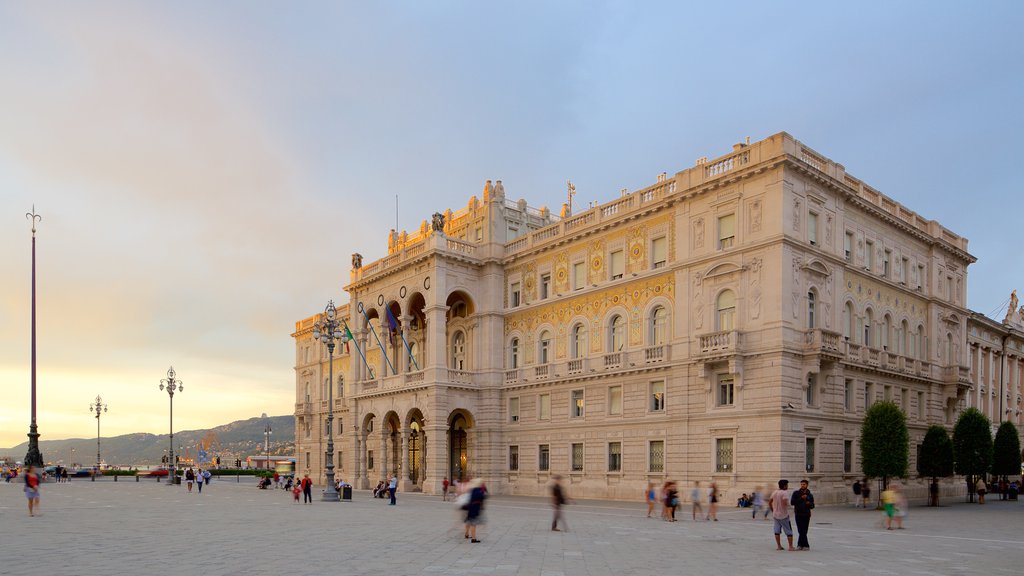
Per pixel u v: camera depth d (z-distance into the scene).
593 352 61.50
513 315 69.62
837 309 52.06
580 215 64.38
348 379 98.44
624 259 60.00
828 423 50.00
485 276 71.19
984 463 57.19
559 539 28.45
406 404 70.75
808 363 48.59
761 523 37.16
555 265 66.19
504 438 68.25
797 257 49.12
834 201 53.12
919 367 59.66
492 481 67.31
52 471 101.06
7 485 76.19
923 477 57.31
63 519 36.53
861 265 55.22
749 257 49.97
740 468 48.69
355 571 19.83
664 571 20.50
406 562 21.62
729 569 21.05
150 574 19.02
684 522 37.44
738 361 49.12
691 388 52.69
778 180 48.91
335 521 36.25
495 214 72.31
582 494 59.97
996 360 84.50
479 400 69.50
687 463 52.25
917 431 58.91
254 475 121.75
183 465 160.62
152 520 36.22
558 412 63.34
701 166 53.91
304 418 108.44
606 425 58.91
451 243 70.56
